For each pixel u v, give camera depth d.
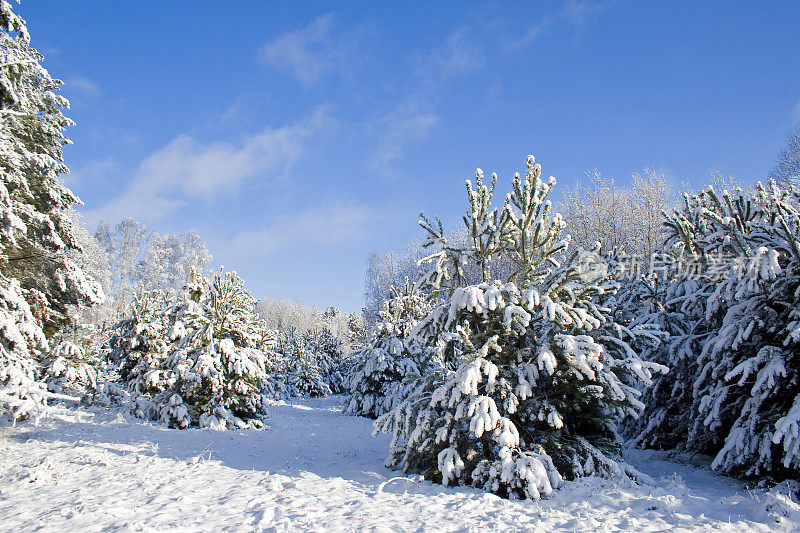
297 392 32.62
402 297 21.56
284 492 7.11
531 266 8.39
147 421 15.34
